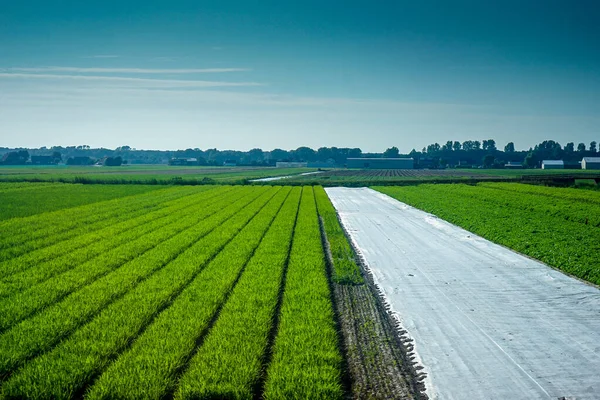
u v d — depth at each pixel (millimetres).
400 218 38562
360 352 12672
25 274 18734
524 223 32781
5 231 28578
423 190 64500
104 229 29453
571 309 16219
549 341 13562
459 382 11234
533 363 12211
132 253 22453
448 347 13156
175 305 15055
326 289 17125
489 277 20266
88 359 11133
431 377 11461
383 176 126625
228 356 11438
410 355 12648
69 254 22344
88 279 18031
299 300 16016
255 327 13281
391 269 21719
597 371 11781
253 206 43969
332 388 10195
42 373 10461
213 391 9961
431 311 16047
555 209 38281
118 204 44156
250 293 16484
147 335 12664
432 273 20984
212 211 39562
